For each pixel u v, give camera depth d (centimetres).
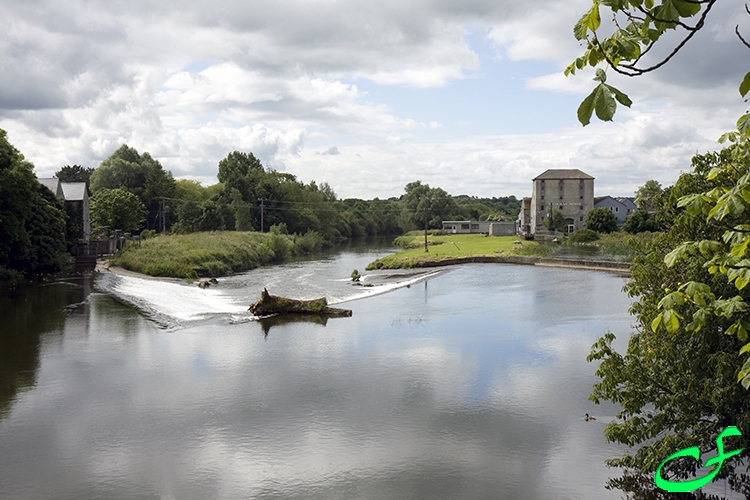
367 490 1441
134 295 4359
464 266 6919
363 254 9894
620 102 395
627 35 462
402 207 17850
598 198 12862
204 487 1462
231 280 5781
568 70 506
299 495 1423
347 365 2506
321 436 1758
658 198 1405
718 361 1177
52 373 2384
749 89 456
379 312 3828
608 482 1469
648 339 1327
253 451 1662
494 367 2448
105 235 8206
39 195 5734
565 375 2327
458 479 1493
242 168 13838
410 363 2527
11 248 5050
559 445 1683
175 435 1775
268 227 11819
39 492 1440
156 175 11206
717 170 616
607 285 5050
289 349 2794
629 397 1353
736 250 587
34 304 3944
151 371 2419
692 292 650
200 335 3114
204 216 9775
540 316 3578
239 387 2209
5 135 5012
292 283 5516
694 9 424
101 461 1605
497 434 1764
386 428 1814
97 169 11644
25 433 1789
